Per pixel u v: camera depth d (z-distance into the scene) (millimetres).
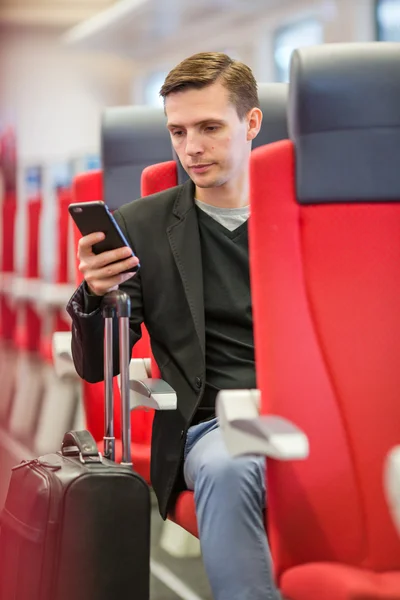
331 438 1646
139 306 2109
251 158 1721
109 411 1992
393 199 1763
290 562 1601
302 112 1729
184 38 9523
